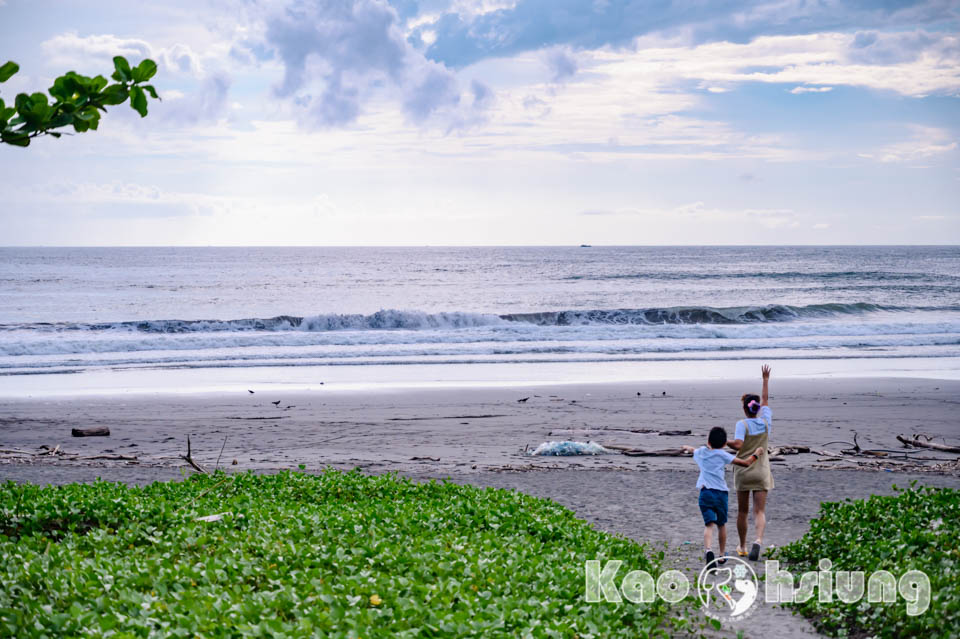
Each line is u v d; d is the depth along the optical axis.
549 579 7.25
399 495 11.85
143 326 42.25
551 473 15.00
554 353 35.28
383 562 7.46
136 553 7.68
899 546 8.00
